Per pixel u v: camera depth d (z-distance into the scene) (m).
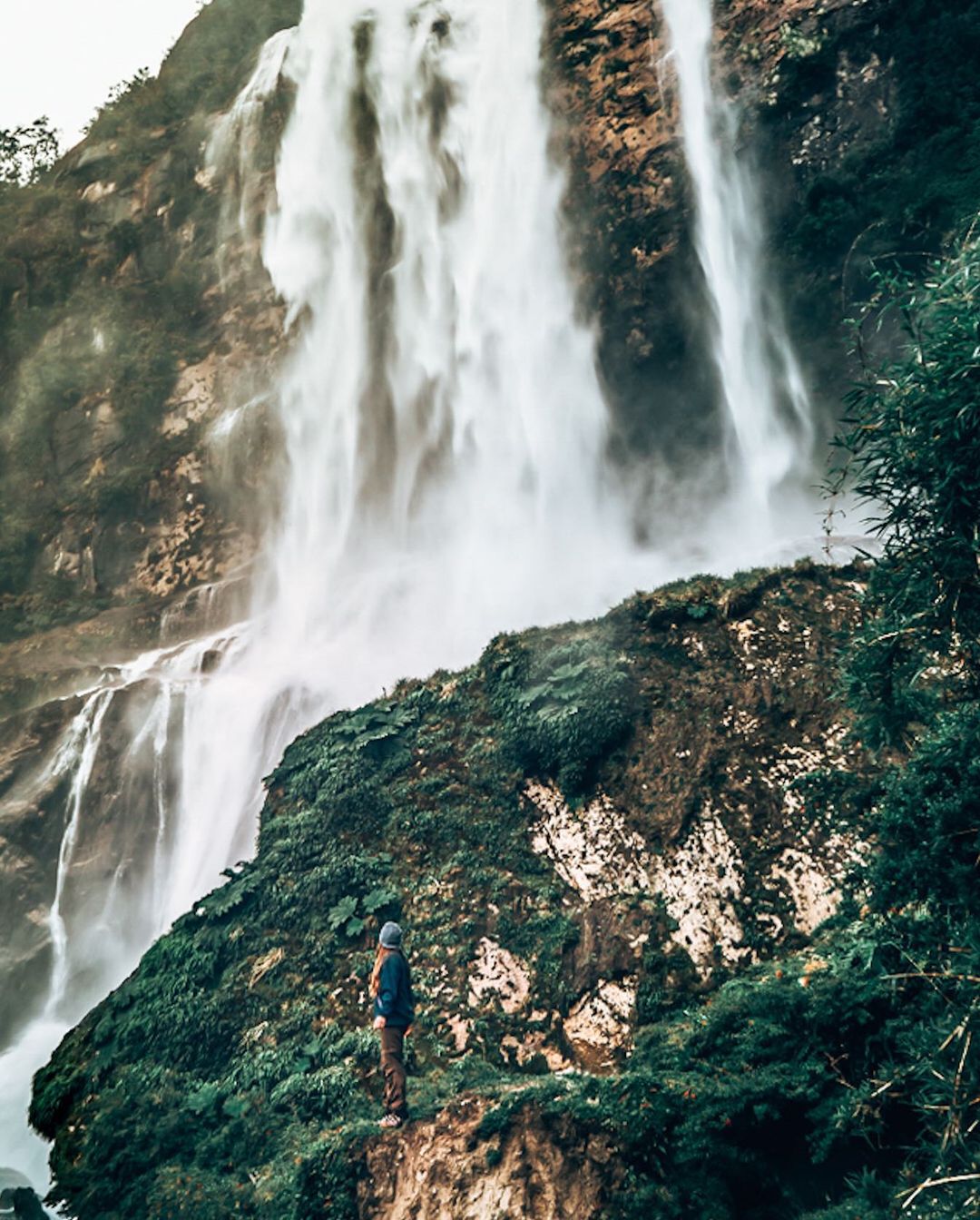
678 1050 8.80
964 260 6.37
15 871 19.05
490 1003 10.26
